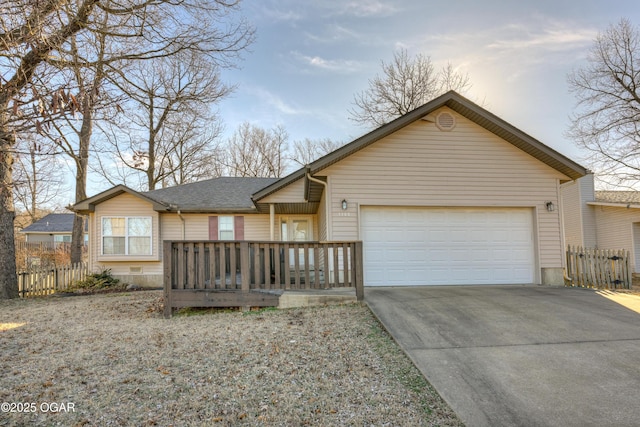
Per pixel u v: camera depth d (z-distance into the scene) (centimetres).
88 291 1181
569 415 304
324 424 295
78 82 344
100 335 555
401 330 516
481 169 938
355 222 895
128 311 770
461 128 939
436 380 370
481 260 933
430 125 931
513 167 947
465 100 898
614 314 593
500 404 323
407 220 923
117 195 1326
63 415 310
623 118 1669
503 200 938
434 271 916
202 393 350
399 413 312
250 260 706
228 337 521
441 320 557
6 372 407
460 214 938
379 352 450
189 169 2492
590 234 1889
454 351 442
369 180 908
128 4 517
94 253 1326
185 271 698
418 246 919
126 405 327
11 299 1039
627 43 1648
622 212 1745
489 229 943
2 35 305
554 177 957
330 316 613
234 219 1421
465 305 645
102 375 395
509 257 942
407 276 909
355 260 707
